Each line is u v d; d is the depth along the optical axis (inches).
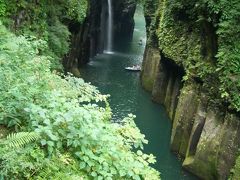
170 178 532.4
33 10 579.2
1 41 342.0
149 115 794.8
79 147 224.4
